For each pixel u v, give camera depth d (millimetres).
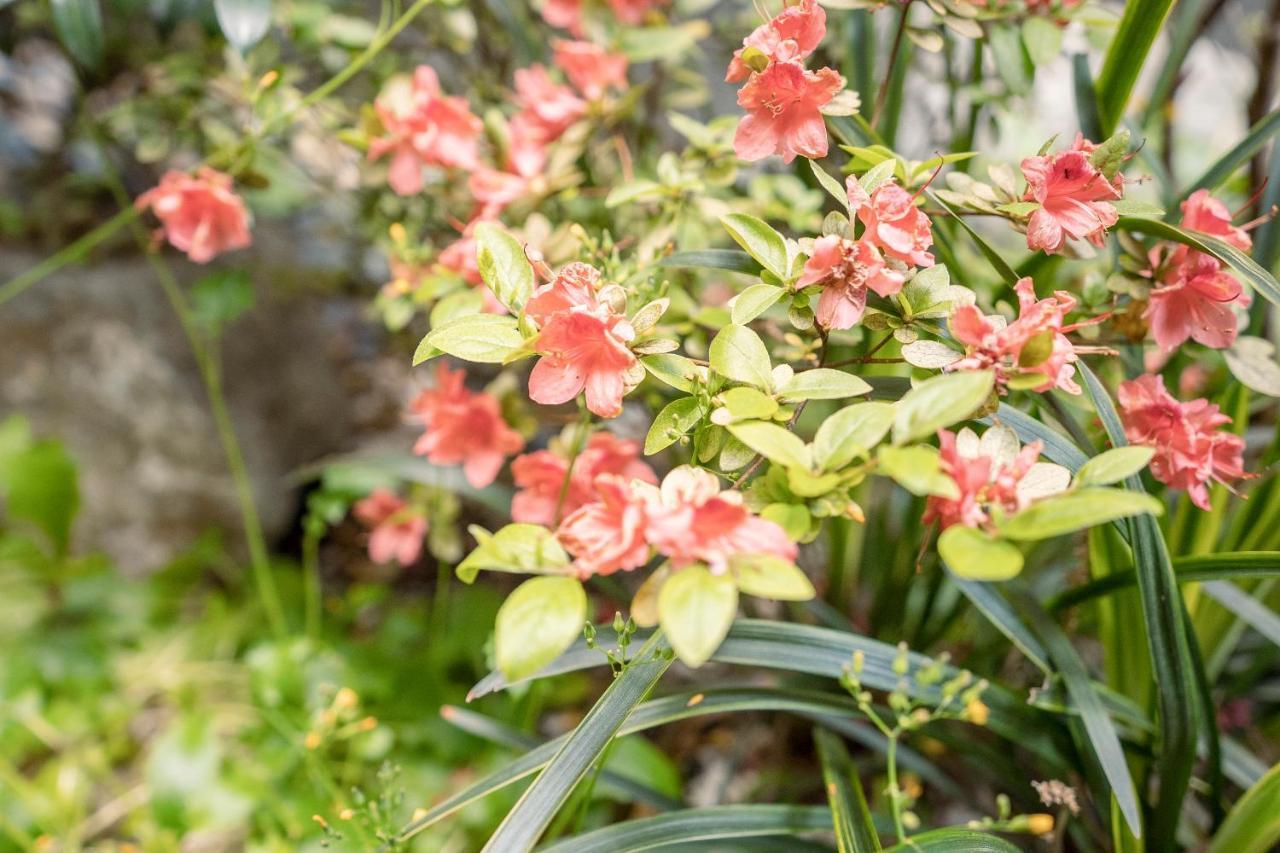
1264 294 495
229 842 749
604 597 782
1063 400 560
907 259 473
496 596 844
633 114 743
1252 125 812
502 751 713
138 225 818
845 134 564
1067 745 570
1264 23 826
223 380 1010
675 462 684
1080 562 617
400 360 1050
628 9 717
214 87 785
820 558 709
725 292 694
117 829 774
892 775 494
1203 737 587
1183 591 608
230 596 964
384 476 784
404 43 846
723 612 413
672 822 541
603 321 459
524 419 649
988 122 716
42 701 796
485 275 474
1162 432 515
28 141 1096
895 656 546
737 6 925
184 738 698
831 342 580
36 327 944
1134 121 723
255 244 1073
